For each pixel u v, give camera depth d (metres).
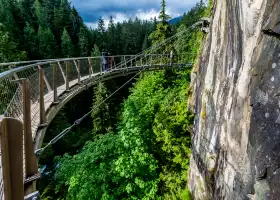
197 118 6.82
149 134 9.59
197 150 6.25
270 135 2.57
